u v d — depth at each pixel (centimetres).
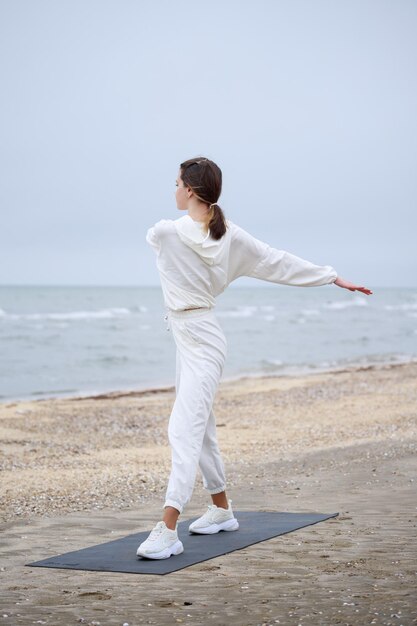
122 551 468
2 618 344
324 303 9044
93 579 409
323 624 323
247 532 502
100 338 3884
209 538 490
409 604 344
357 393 1791
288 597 363
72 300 9031
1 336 3891
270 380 2159
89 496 701
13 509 640
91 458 1017
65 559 452
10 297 9469
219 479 502
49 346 3438
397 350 3394
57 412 1548
